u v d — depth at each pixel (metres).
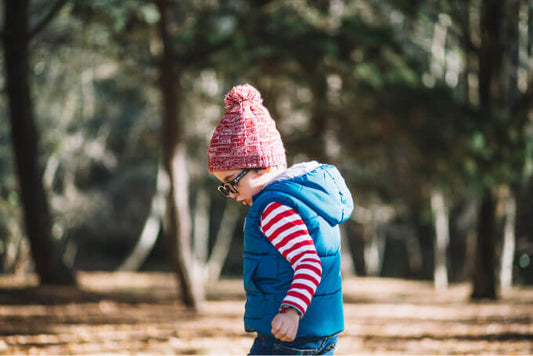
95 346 6.28
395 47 12.23
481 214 14.95
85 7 11.33
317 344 2.23
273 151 2.33
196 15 12.30
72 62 20.81
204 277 24.59
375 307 12.70
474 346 6.84
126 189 29.34
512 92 18.31
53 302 10.66
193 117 19.44
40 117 22.12
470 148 12.60
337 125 14.95
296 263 2.09
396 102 12.84
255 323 2.21
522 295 16.03
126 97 19.86
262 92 13.63
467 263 25.94
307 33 11.47
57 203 23.08
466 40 14.85
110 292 13.32
